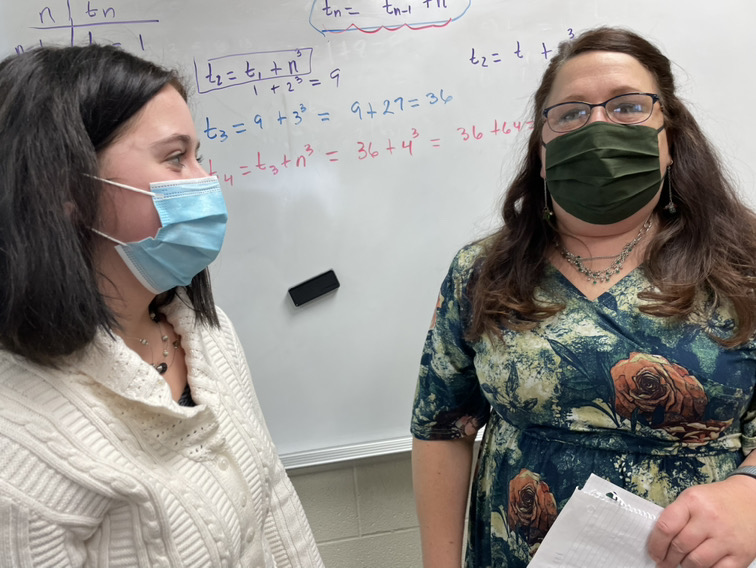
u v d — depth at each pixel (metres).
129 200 0.51
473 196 1.18
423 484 0.90
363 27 1.10
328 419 1.22
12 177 0.43
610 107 0.72
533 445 0.74
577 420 0.69
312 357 1.19
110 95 0.48
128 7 1.03
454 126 1.15
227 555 0.55
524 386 0.72
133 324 0.59
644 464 0.67
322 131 1.12
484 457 0.85
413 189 1.16
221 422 0.61
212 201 0.59
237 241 1.13
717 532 0.57
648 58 0.74
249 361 1.18
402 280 1.19
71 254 0.44
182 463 0.55
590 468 0.69
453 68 1.13
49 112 0.44
